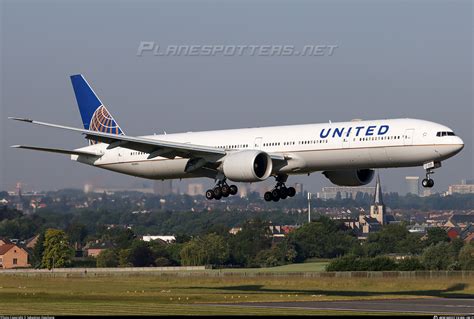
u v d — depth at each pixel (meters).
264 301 169.75
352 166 187.88
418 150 178.12
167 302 168.00
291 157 191.88
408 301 169.50
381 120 185.62
